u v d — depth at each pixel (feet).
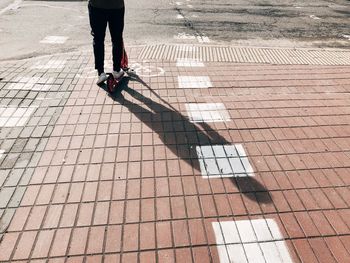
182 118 15.58
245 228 10.00
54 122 14.93
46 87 18.16
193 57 23.47
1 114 15.39
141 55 23.45
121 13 17.11
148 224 10.03
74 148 13.26
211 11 38.58
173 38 28.58
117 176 11.89
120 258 8.99
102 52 17.72
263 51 25.44
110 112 15.89
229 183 11.75
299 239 9.73
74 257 8.99
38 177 11.72
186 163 12.66
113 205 10.67
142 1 41.73
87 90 17.99
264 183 11.81
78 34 28.58
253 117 15.93
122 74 19.03
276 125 15.35
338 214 10.65
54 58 22.40
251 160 12.97
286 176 12.20
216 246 9.41
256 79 20.20
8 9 35.76
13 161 12.44
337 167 12.78
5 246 9.21
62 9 36.55
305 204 10.98
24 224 9.90
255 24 34.09
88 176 11.84
